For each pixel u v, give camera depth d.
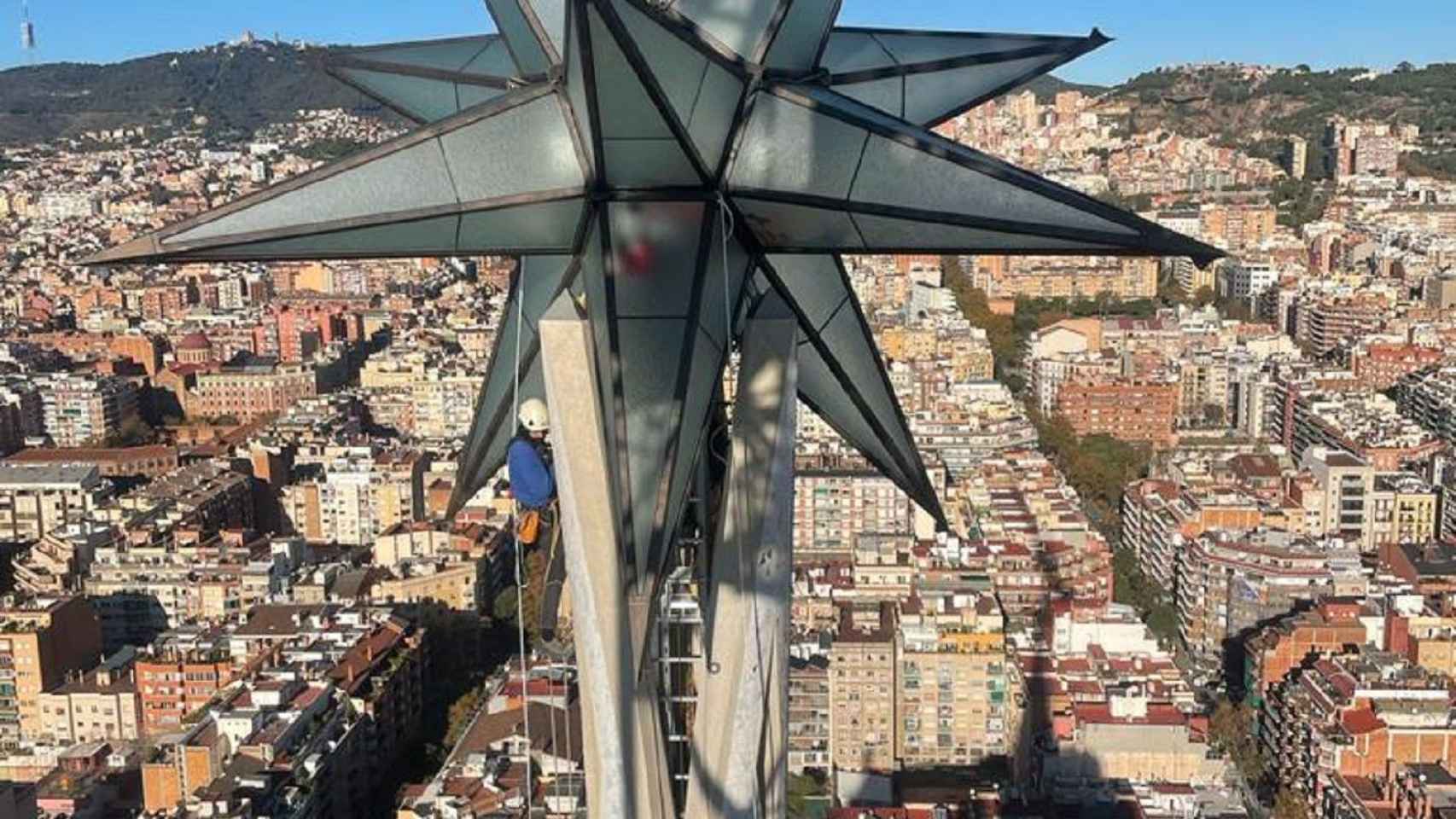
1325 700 126.94
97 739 144.25
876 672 133.38
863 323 33.09
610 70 25.97
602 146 27.59
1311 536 186.25
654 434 28.77
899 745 134.50
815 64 30.72
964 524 192.62
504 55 35.16
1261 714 142.00
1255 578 163.00
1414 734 120.00
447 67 35.47
